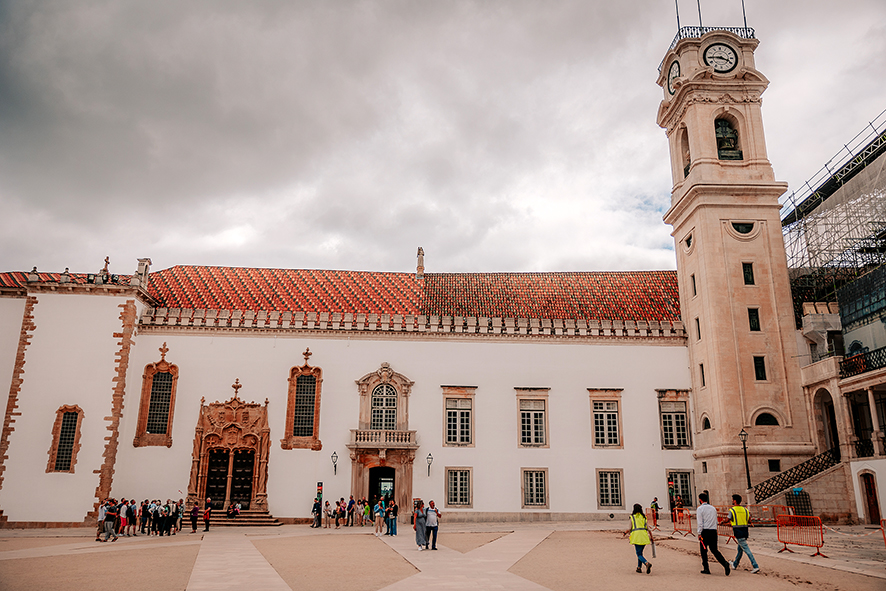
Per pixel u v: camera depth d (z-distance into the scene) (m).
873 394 34.28
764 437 39.69
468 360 45.03
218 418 42.34
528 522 42.03
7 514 38.72
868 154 44.22
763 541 26.70
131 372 42.34
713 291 42.06
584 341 45.78
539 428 44.41
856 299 39.38
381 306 47.69
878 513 33.69
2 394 40.62
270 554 23.88
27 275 43.19
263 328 44.16
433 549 25.34
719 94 45.19
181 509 36.88
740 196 43.56
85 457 39.94
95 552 24.72
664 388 45.06
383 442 42.31
